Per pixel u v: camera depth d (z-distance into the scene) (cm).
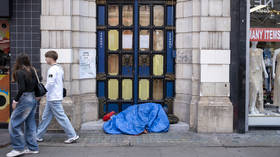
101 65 729
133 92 732
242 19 654
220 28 657
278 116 698
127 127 662
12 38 668
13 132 513
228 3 656
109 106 733
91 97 718
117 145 586
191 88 693
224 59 658
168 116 714
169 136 643
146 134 656
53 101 569
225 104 660
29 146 536
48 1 652
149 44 729
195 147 579
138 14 726
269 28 690
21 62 509
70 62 655
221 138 632
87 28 703
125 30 729
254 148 578
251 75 692
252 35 688
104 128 669
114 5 725
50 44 655
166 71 731
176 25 716
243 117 665
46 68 657
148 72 732
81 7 688
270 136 651
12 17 666
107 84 732
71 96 666
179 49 714
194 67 678
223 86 662
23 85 500
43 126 594
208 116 660
